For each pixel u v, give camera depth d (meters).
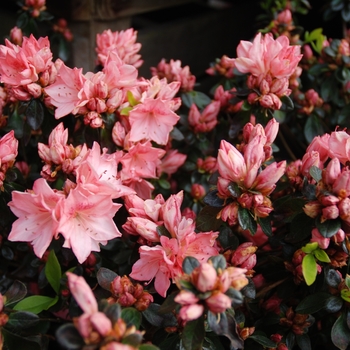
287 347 0.52
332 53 0.72
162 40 0.88
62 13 0.77
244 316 0.52
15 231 0.47
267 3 0.84
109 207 0.47
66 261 0.54
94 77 0.53
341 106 0.74
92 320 0.38
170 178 0.69
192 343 0.43
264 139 0.50
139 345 0.41
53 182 0.54
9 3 0.91
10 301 0.48
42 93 0.55
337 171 0.46
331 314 0.53
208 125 0.66
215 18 0.96
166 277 0.48
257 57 0.57
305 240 0.52
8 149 0.51
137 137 0.55
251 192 0.47
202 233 0.47
